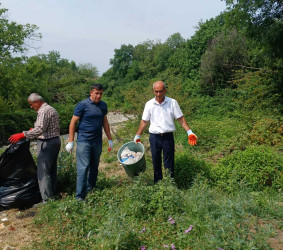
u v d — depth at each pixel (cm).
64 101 3541
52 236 348
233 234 299
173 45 5203
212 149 770
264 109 1148
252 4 1255
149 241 317
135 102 1174
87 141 446
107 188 478
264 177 470
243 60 1847
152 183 503
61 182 522
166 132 463
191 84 2108
